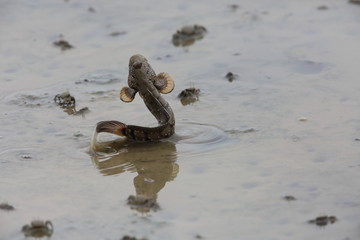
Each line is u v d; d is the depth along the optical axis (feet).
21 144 58.29
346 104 63.52
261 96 66.39
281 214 45.91
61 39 83.56
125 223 45.39
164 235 43.70
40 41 84.02
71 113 64.69
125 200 48.57
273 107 63.72
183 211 46.78
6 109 65.87
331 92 66.44
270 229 44.16
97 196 49.26
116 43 82.89
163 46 81.35
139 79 56.08
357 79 69.10
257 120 61.05
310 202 47.26
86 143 58.18
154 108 57.52
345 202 47.06
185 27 83.56
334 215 45.44
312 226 44.32
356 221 44.70
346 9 90.33
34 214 46.98
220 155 54.85
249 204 47.26
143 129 56.85
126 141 57.98
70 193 49.85
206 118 61.87
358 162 52.60
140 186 50.60
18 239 44.11
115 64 76.64
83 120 62.95
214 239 43.16
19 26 88.63
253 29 84.99
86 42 83.61
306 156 53.98
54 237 44.09
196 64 75.36
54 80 72.90
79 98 68.03
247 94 67.05
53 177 52.39
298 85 68.59
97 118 63.31
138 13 91.97
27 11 93.30
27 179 52.19
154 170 52.95
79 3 95.61
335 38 80.69
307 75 71.05
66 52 80.79
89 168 53.78
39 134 60.29
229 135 58.39
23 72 75.25
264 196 48.26
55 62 77.87
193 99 66.33
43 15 91.97
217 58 76.74
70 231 44.70
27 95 69.00
